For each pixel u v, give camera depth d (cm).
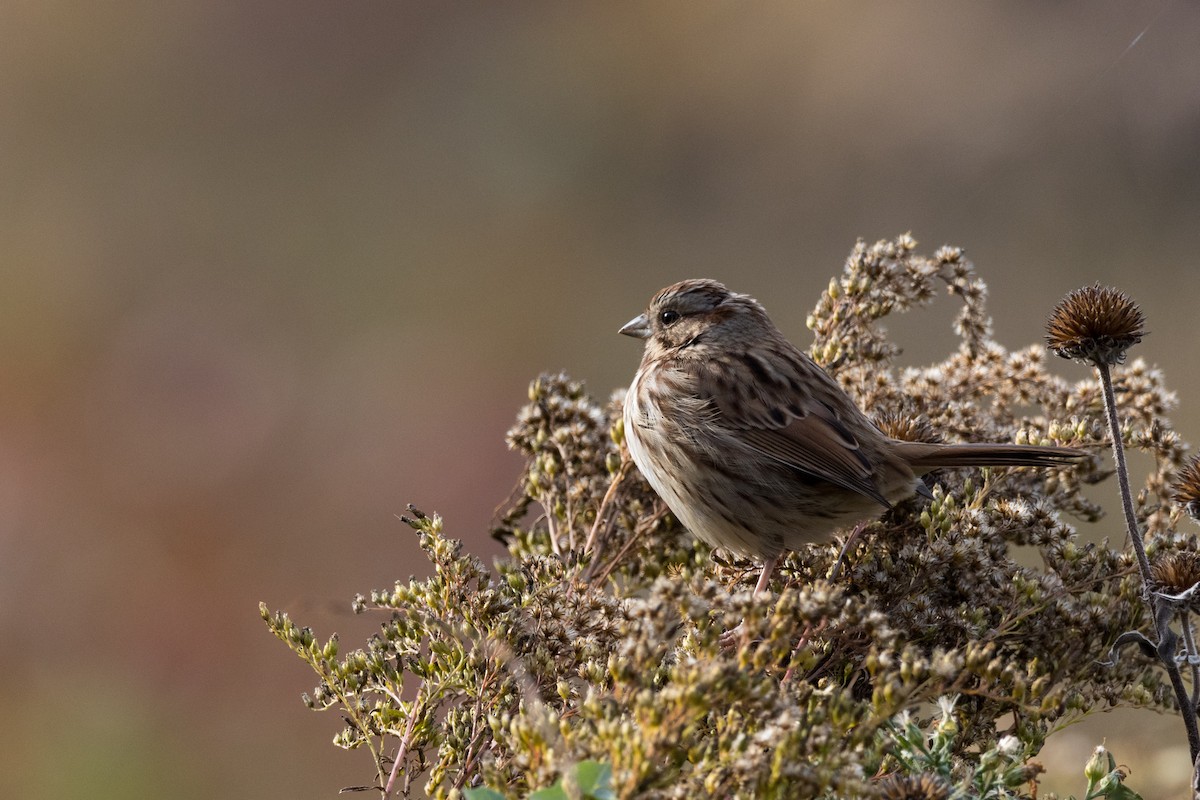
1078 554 525
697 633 434
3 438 1275
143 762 1079
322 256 1673
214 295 1611
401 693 477
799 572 611
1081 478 610
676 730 363
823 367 673
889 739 421
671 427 648
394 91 1836
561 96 1781
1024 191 1373
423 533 503
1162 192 1306
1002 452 575
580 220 1689
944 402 652
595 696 399
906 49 1509
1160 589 470
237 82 1862
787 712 381
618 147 1733
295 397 1412
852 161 1552
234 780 1070
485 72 1847
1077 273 1323
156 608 1160
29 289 1551
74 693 1127
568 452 636
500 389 1482
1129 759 586
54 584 1191
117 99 1862
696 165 1673
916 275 658
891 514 635
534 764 383
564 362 1551
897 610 507
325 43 1898
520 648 481
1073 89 1364
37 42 1881
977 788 407
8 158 1780
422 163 1791
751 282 1580
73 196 1703
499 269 1648
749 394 655
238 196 1744
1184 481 506
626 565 634
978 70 1438
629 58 1761
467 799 370
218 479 1280
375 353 1522
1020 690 410
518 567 548
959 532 529
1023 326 1321
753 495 638
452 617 488
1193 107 1288
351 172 1792
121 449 1288
